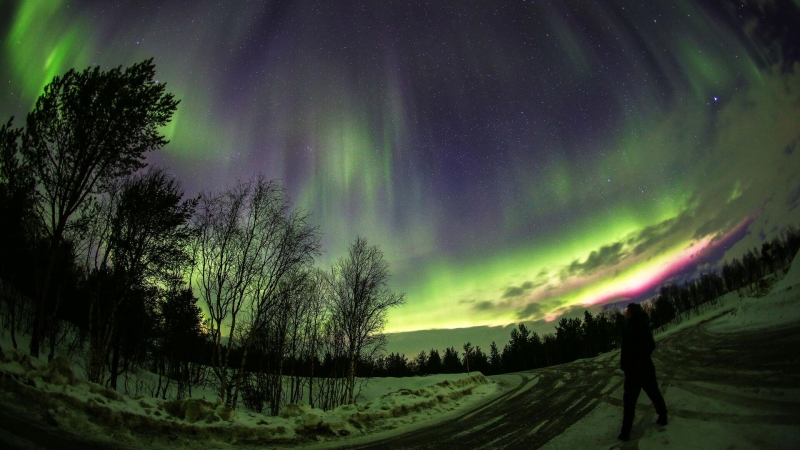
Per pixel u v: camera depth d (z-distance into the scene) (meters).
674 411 7.92
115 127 17.27
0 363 7.31
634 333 7.32
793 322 19.17
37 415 6.56
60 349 23.89
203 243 19.88
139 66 17.94
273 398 27.56
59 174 16.95
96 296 20.44
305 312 30.52
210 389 31.36
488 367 85.88
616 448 6.56
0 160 17.16
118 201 19.56
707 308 92.00
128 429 7.24
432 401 14.16
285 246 20.44
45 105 16.77
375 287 28.55
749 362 11.77
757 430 5.52
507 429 9.65
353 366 27.33
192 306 28.53
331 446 8.44
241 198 20.25
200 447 7.48
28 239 19.14
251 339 20.23
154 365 34.31
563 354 81.31
